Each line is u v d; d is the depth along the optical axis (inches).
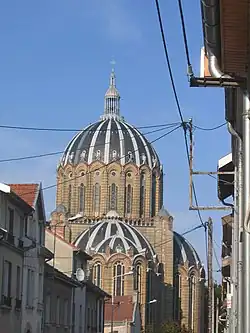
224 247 2213.3
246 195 650.2
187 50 632.4
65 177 6801.2
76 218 6264.8
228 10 535.2
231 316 1658.5
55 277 2349.9
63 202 6742.1
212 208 1390.3
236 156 1029.8
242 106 721.6
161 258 6643.7
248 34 579.8
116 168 6712.6
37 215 2139.5
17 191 2128.4
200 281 6855.3
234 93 834.8
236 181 1087.0
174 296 6702.8
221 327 3595.0
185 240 7057.1
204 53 688.4
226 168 1449.3
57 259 2834.6
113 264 6127.0
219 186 1485.0
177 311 6692.9
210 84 699.4
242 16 544.7
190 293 6786.4
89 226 6555.1
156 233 6673.2
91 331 3100.4
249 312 633.6
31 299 2074.3
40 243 2185.0
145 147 6870.1
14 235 1887.3
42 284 2203.5
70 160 6815.9
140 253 6200.8
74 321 2709.2
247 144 657.6
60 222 6535.4
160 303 6451.8
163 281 6569.9
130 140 6835.6
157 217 6707.7
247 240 641.0
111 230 6378.0
